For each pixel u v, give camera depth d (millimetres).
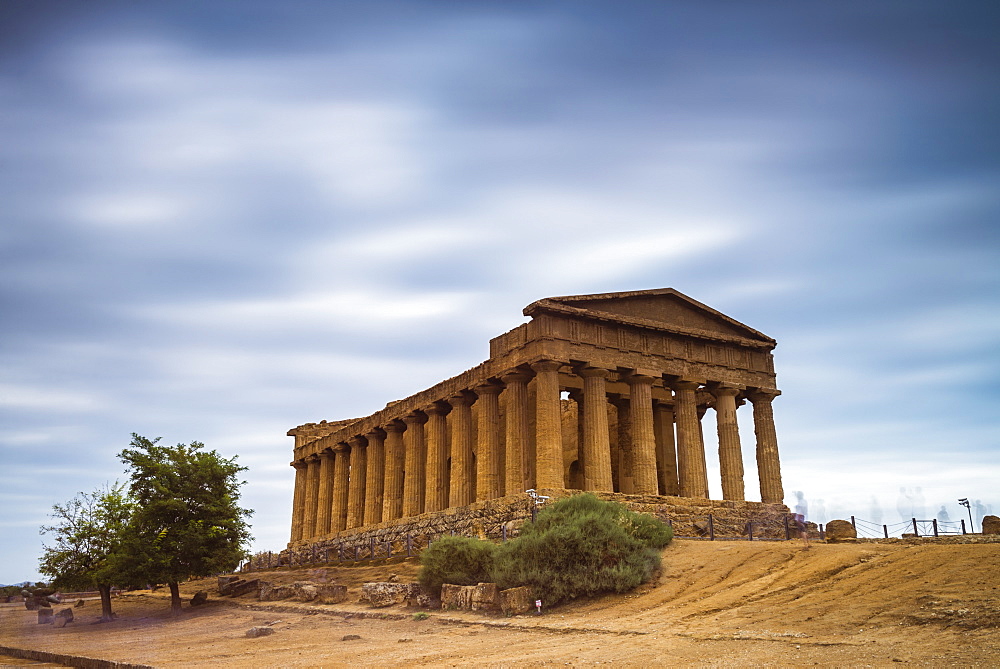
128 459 50969
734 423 57406
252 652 27984
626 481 62250
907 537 39750
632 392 53875
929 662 16156
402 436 70688
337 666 23203
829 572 25406
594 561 30922
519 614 30078
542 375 50438
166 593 61344
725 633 21250
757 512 53562
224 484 52469
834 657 17562
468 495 57500
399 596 37000
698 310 58031
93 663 27297
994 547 22828
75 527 52062
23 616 53438
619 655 20703
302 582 47406
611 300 53938
